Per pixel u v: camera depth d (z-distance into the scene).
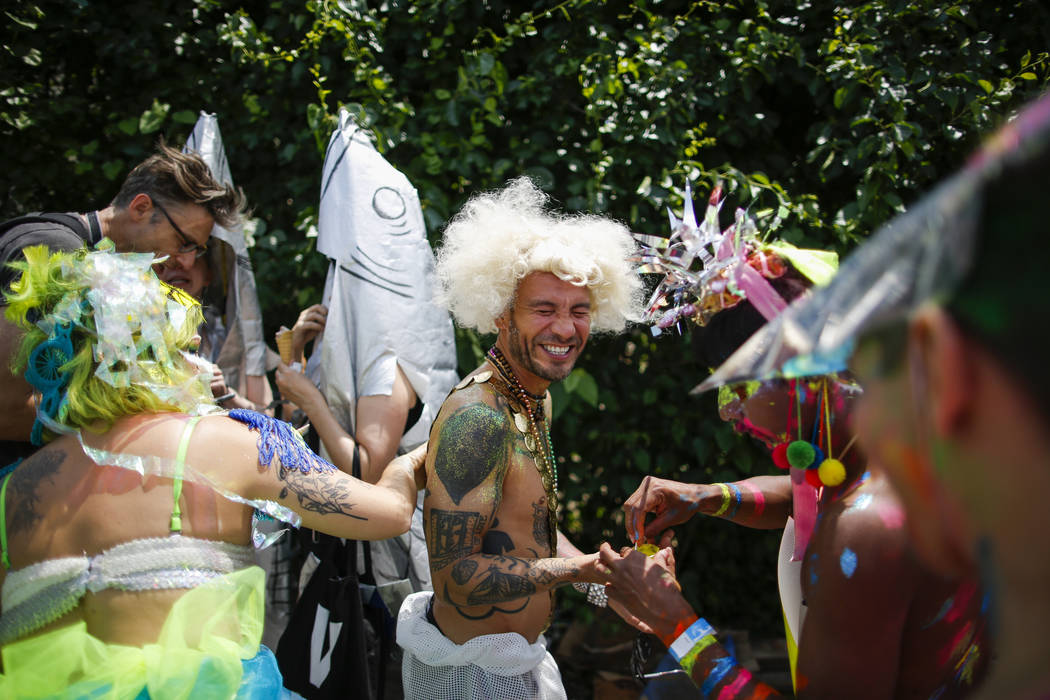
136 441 1.43
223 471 1.47
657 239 1.68
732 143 3.21
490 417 1.70
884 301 0.49
